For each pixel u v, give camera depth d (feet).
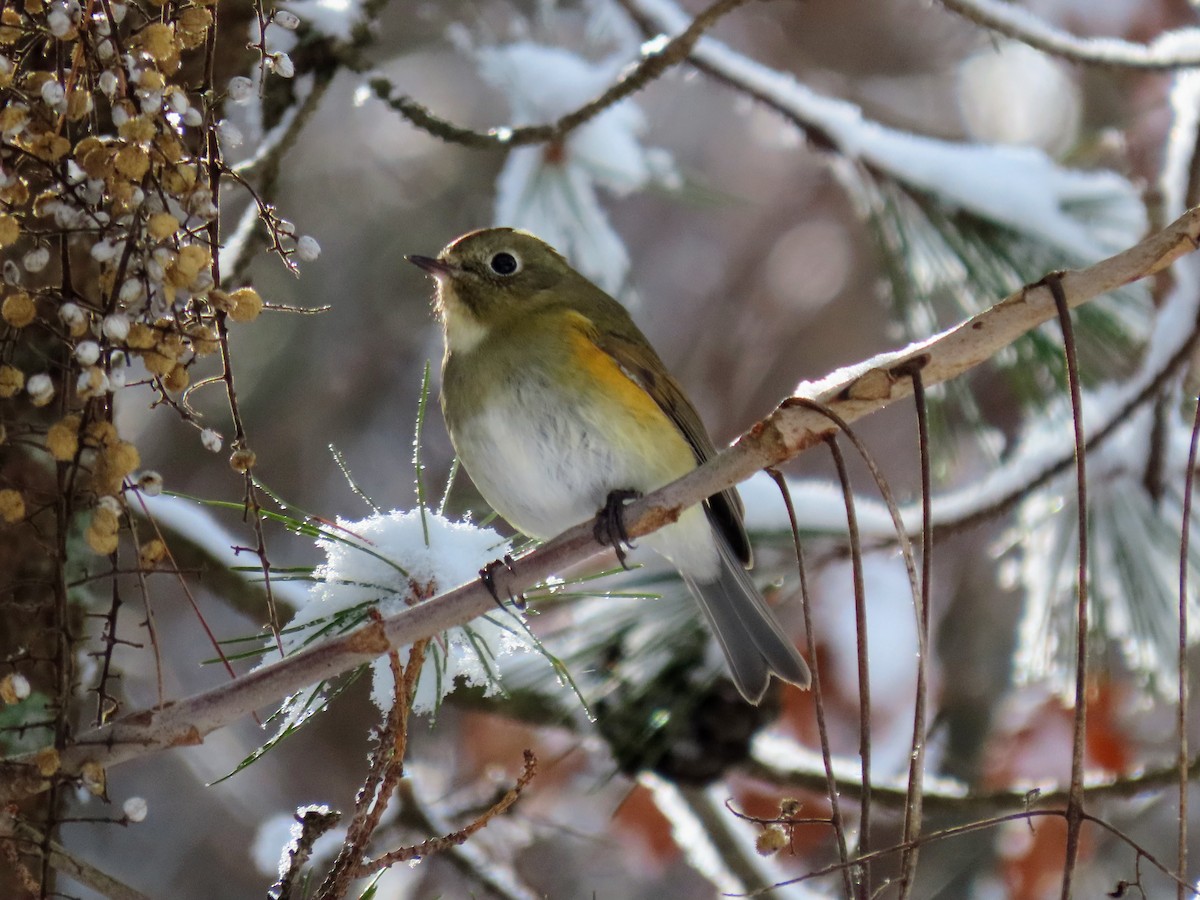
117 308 15.56
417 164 60.90
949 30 65.41
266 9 29.53
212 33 16.66
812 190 65.67
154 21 16.47
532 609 21.17
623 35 39.34
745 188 65.92
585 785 42.78
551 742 42.45
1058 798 31.89
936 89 64.44
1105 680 38.11
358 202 60.49
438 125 30.01
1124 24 48.96
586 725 31.45
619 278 36.60
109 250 15.64
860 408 17.76
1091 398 30.96
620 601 30.71
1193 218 16.96
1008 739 39.78
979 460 47.85
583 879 47.32
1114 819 45.98
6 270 16.08
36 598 23.72
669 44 28.89
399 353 59.26
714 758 30.27
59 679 16.28
